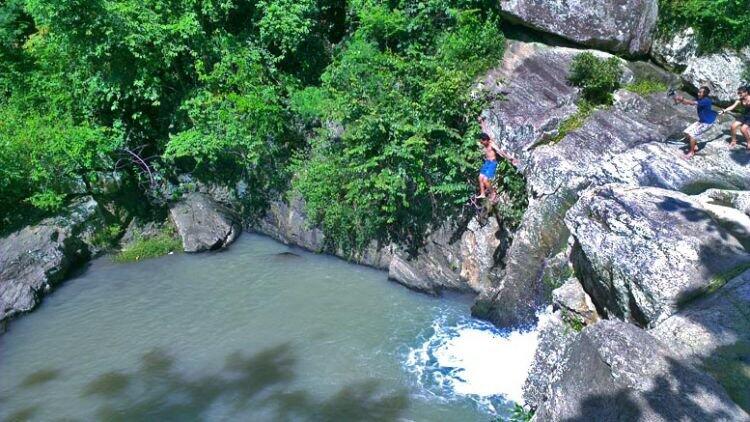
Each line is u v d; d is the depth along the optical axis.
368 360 11.57
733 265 8.02
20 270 14.09
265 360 11.66
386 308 13.30
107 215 16.47
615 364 6.48
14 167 15.05
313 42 18.09
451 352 11.71
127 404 10.62
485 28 15.69
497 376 10.96
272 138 16.55
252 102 15.73
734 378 6.43
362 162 14.28
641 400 6.07
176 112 17.30
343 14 18.81
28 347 12.40
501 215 13.48
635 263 8.42
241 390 10.86
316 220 15.38
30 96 16.98
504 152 13.63
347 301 13.58
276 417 10.16
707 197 10.04
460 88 14.14
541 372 9.28
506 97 14.30
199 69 16.17
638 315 8.38
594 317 9.41
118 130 16.64
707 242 8.38
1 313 13.27
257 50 16.94
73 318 13.34
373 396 10.61
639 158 12.04
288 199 16.20
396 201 14.55
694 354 6.79
